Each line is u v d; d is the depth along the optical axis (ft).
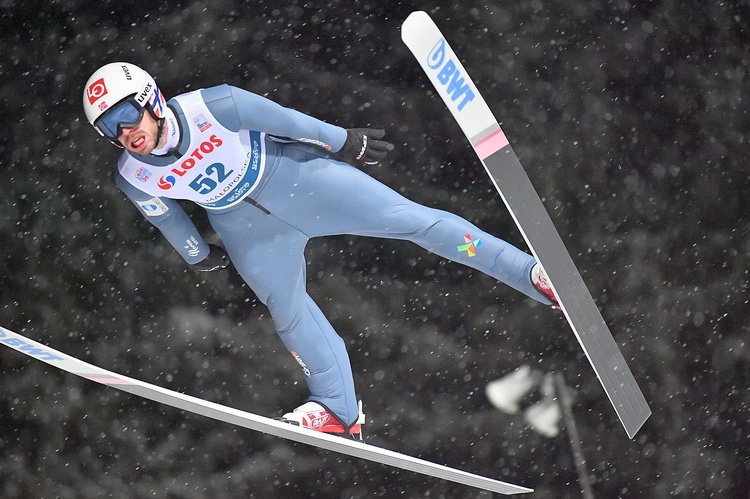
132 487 69.67
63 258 72.28
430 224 42.19
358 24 76.07
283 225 41.37
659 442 70.59
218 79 74.13
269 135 40.70
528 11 76.89
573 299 36.17
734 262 73.56
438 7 76.69
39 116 73.56
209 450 70.64
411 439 70.38
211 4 75.51
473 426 70.79
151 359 71.31
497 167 35.42
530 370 71.82
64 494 69.67
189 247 42.83
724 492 69.46
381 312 72.54
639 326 72.49
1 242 72.33
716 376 71.82
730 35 76.59
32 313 71.72
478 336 72.18
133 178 39.32
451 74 34.73
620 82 75.72
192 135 38.17
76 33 74.64
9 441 70.64
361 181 41.63
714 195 74.43
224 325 72.13
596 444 70.74
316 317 43.24
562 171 74.59
